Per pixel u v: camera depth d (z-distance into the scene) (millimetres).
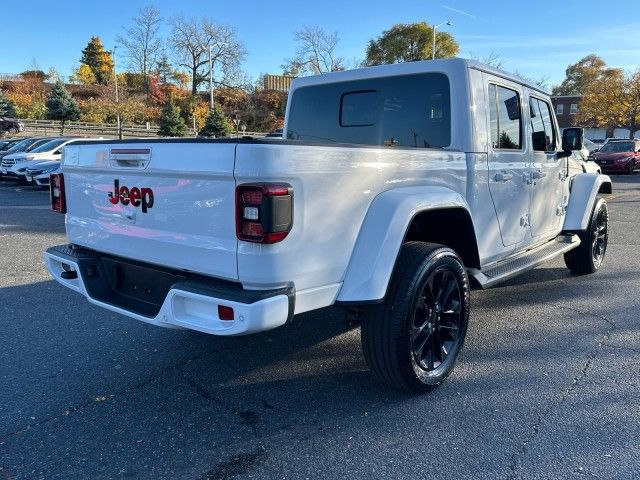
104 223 3400
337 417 3221
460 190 3863
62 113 48688
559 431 3035
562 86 82875
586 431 3031
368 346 3295
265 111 60125
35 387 3617
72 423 3164
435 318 3484
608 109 43125
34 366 3947
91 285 3467
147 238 3096
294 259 2695
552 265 7035
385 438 2986
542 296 5664
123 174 3172
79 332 4629
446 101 4055
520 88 4758
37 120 52062
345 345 4340
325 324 4820
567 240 5828
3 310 5191
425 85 4164
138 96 54375
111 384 3670
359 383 3666
